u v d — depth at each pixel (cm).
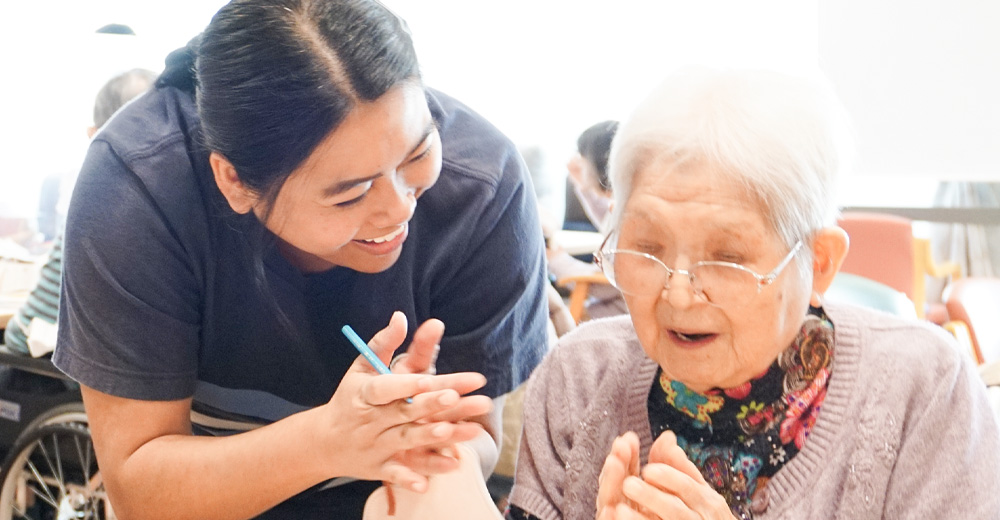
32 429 220
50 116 345
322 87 76
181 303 102
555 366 104
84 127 342
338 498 122
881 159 277
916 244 229
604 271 87
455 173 104
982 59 257
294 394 116
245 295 105
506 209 107
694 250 78
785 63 81
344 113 76
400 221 86
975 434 82
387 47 78
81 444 219
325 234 85
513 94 381
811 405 88
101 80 336
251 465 94
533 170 308
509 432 187
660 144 78
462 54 382
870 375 86
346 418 85
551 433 102
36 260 266
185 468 97
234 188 88
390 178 82
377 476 88
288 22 78
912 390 85
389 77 78
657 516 76
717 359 82
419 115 82
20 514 235
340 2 79
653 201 79
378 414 83
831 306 92
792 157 75
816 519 85
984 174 264
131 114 101
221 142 83
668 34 348
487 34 379
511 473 190
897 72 270
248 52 78
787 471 87
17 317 216
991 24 254
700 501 74
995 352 227
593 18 363
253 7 79
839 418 86
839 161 80
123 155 97
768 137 75
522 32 375
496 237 106
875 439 84
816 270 84
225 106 80
